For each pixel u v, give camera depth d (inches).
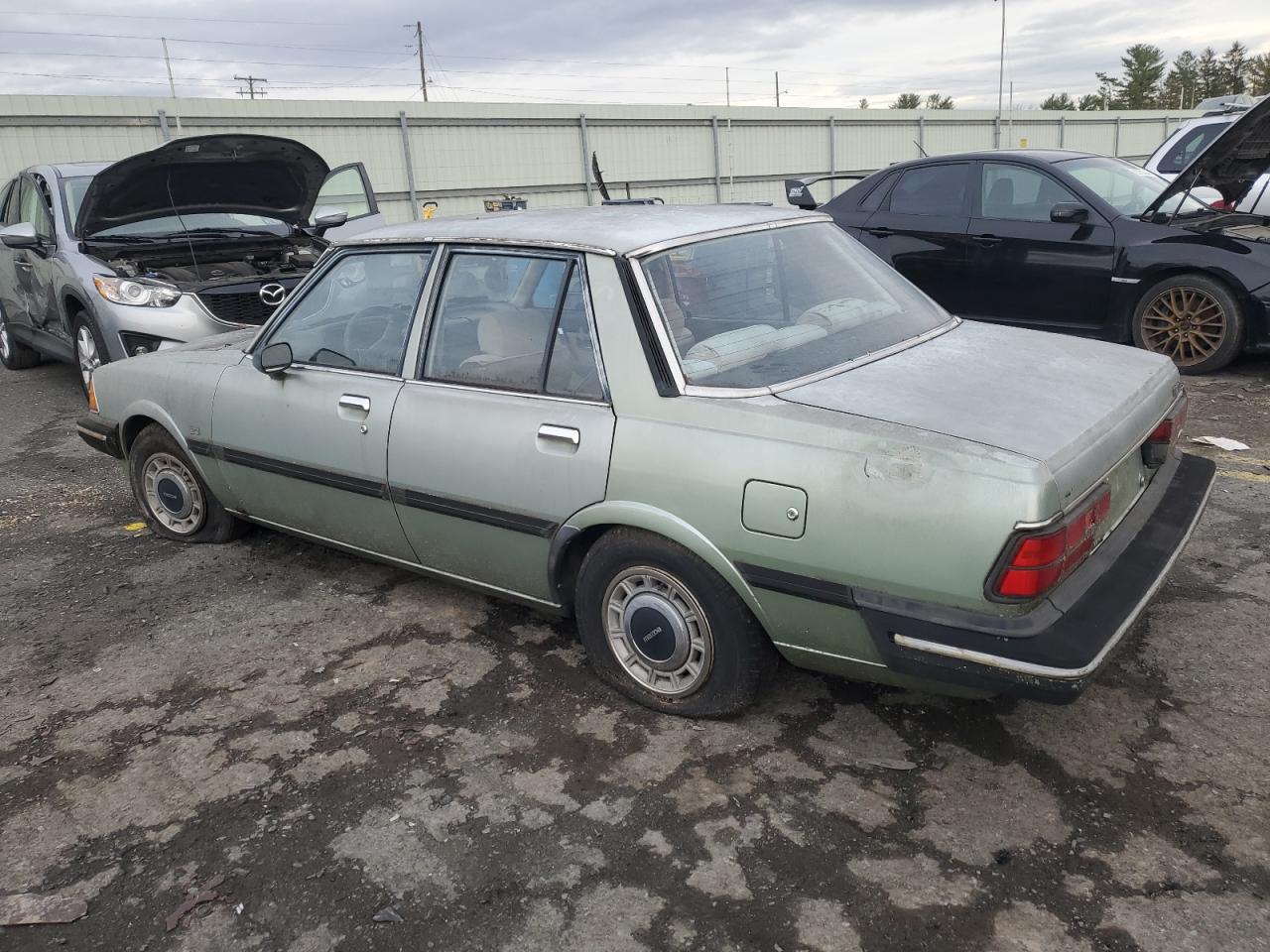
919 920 94.1
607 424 121.7
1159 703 126.3
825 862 102.4
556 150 992.9
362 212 394.9
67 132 716.7
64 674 149.6
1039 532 95.7
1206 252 274.2
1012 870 99.8
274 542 197.2
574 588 135.6
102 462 264.1
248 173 299.4
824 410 111.0
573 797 115.0
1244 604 149.7
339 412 151.8
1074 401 115.0
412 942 95.1
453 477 137.6
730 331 126.0
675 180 1088.8
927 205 323.3
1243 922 91.5
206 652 154.5
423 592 171.8
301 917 99.0
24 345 396.8
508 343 133.5
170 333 285.4
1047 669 95.7
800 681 136.1
